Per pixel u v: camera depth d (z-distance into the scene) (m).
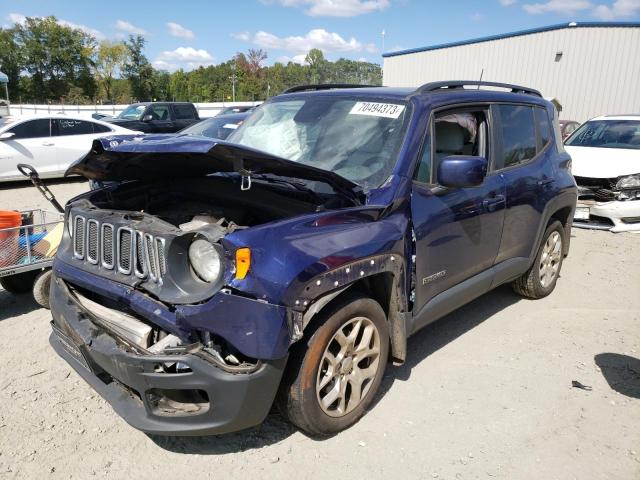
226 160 2.63
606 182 7.62
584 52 22.00
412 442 2.92
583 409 3.27
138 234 2.60
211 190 3.18
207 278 2.42
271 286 2.35
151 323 2.60
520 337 4.28
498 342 4.18
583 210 7.80
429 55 27.28
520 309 4.87
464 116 3.77
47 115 12.10
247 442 2.89
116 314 2.70
